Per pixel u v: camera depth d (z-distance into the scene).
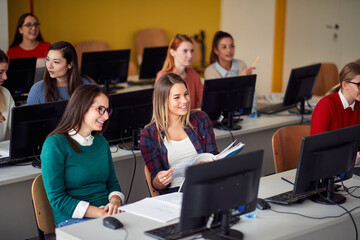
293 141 3.35
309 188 2.43
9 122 3.61
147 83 5.69
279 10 7.94
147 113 3.52
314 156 2.37
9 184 3.04
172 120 3.04
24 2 6.55
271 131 4.32
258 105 4.79
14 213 3.10
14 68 4.41
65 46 3.64
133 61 7.68
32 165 3.14
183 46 4.24
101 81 5.06
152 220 2.29
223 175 2.03
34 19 5.49
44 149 2.57
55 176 2.54
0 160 3.13
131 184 3.43
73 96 2.63
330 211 2.42
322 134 2.37
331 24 7.85
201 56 8.08
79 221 2.57
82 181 2.64
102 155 2.73
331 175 2.45
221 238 2.09
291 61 8.19
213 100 3.85
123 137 3.48
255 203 2.19
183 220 1.99
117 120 3.39
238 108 3.99
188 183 1.94
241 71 4.76
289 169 3.33
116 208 2.57
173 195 2.55
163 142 2.99
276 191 2.68
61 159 2.57
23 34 5.51
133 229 2.20
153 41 7.59
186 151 3.03
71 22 7.00
